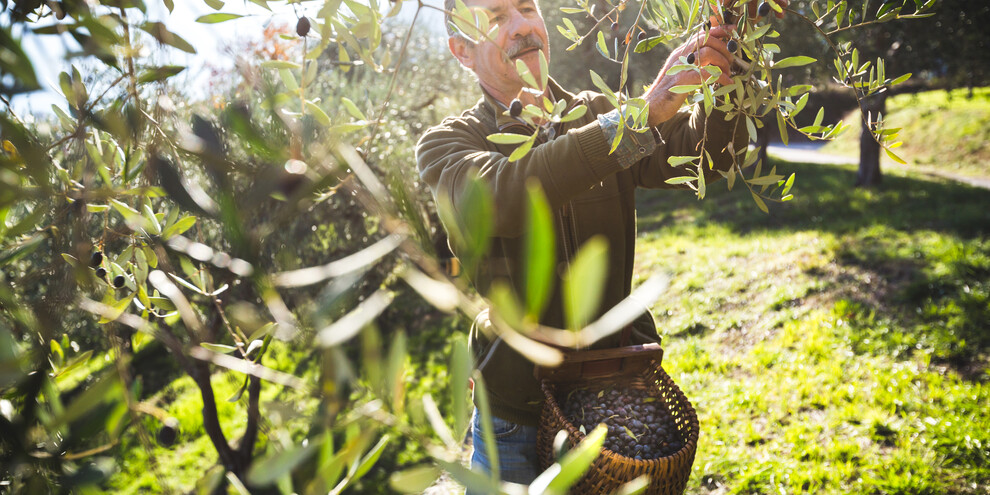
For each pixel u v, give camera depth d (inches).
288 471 13.1
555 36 473.4
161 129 18.2
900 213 386.9
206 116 15.0
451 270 13.6
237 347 22.7
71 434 16.1
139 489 189.6
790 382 192.2
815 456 155.4
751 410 181.6
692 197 516.4
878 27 382.6
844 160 791.7
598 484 52.8
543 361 11.1
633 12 276.8
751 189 40.8
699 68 38.7
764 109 40.7
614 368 61.2
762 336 237.0
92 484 16.2
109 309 17.7
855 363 200.4
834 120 891.4
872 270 281.3
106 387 16.4
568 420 61.3
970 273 256.2
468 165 49.6
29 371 16.8
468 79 306.7
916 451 151.1
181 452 210.1
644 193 565.9
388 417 12.4
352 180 14.9
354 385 12.5
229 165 14.5
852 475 146.5
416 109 273.1
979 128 692.1
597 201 62.0
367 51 23.6
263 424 14.1
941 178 563.5
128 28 18.3
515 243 54.3
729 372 212.1
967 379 184.4
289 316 13.5
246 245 14.1
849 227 363.6
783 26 394.3
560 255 59.6
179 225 24.6
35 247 19.4
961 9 379.9
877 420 164.2
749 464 154.8
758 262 319.6
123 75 18.5
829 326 229.1
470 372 12.8
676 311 275.7
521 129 60.0
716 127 56.2
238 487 15.2
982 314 217.0
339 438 105.3
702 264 331.9
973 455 145.5
